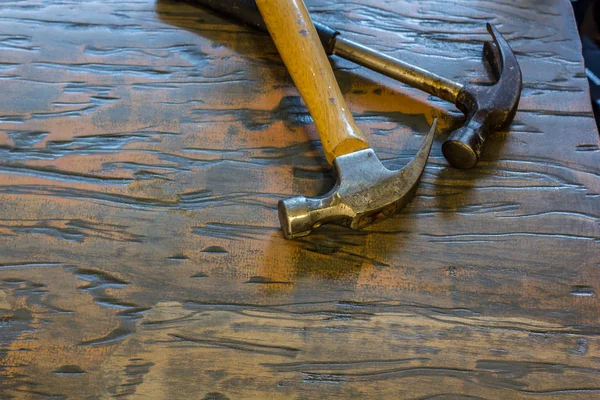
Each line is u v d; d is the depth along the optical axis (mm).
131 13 1063
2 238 917
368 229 926
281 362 865
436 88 977
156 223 927
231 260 909
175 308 887
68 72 1016
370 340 875
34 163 958
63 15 1059
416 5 1078
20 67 1019
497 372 863
